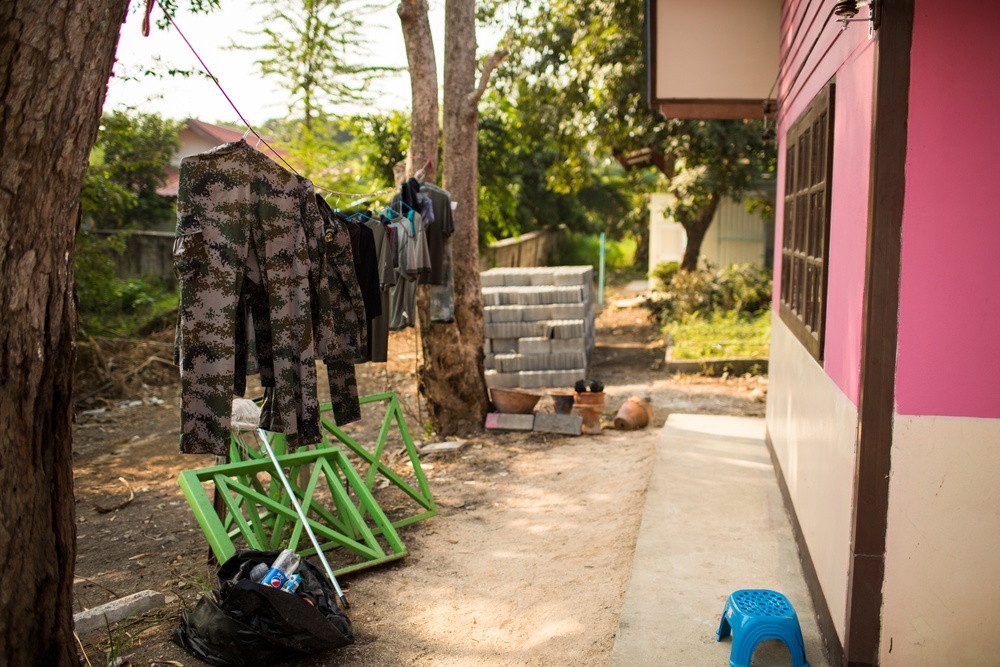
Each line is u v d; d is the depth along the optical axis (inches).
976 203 114.0
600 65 549.3
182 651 150.6
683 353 471.8
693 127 535.5
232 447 199.3
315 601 152.9
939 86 113.3
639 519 217.8
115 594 183.9
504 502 240.4
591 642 151.9
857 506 121.3
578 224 1183.6
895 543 120.4
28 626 106.3
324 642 145.9
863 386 119.6
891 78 114.3
